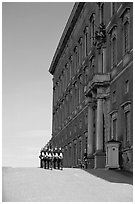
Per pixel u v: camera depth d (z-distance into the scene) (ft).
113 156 119.44
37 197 64.54
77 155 196.54
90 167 161.38
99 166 143.02
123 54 124.06
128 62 118.52
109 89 139.85
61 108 253.44
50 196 65.92
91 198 64.34
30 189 72.95
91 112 163.73
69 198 64.18
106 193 69.87
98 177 94.79
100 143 144.05
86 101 169.58
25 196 65.21
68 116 226.99
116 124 129.70
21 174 95.81
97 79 141.69
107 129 138.31
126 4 120.88
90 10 173.99
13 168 110.73
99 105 142.61
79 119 195.42
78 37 201.77
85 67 184.85
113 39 137.90
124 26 124.67
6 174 94.63
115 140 121.80
